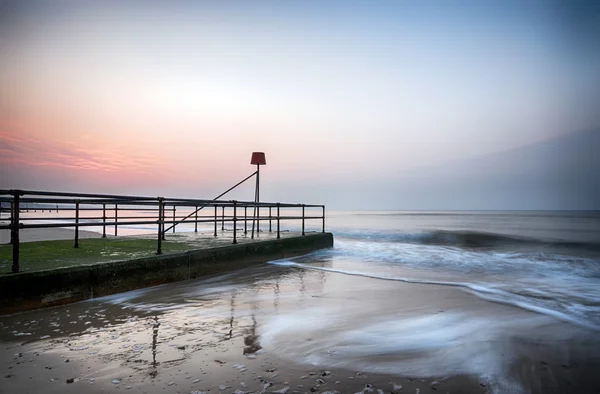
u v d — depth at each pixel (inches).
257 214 506.9
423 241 824.3
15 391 110.2
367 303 241.8
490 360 149.9
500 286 311.7
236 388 117.0
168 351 147.4
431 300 253.4
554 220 2139.5
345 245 663.8
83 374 123.3
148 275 253.3
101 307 207.3
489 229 1224.8
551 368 142.6
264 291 271.3
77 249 290.8
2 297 175.3
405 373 135.3
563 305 245.6
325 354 151.8
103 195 229.9
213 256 316.5
